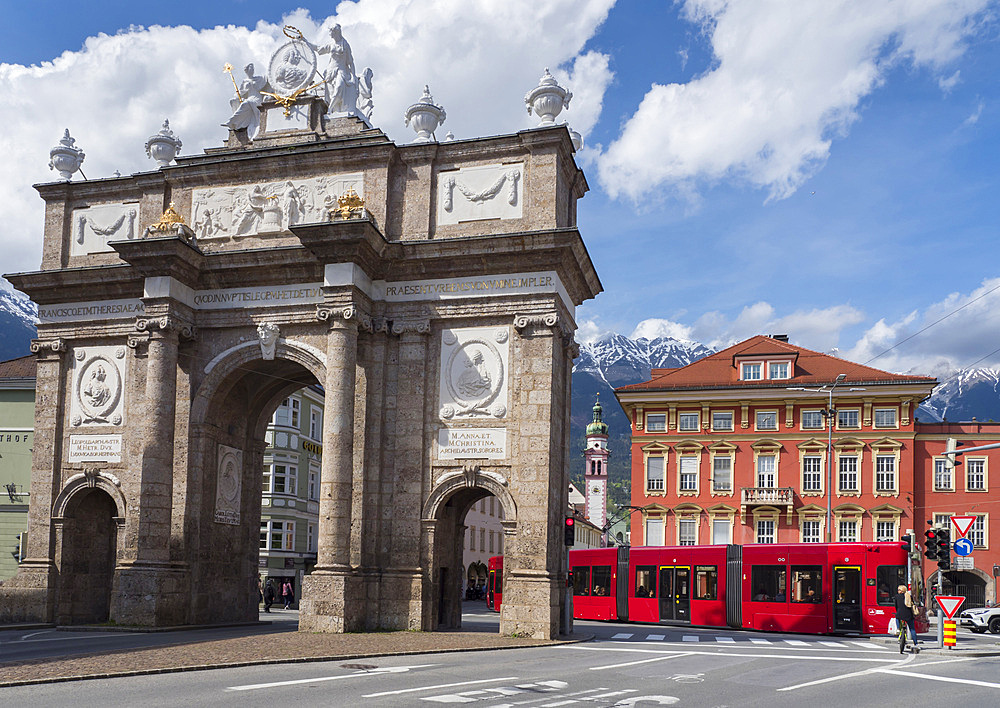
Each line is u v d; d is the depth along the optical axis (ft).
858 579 122.83
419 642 84.53
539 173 104.53
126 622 100.32
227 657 67.56
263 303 108.78
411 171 108.58
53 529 114.42
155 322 106.11
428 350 105.19
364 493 101.76
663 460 217.56
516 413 101.09
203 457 109.29
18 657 67.21
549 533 98.22
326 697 48.55
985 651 93.09
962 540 98.84
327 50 115.34
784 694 55.47
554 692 53.57
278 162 111.34
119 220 118.93
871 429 208.13
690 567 140.77
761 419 213.87
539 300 102.01
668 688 57.31
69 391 117.29
